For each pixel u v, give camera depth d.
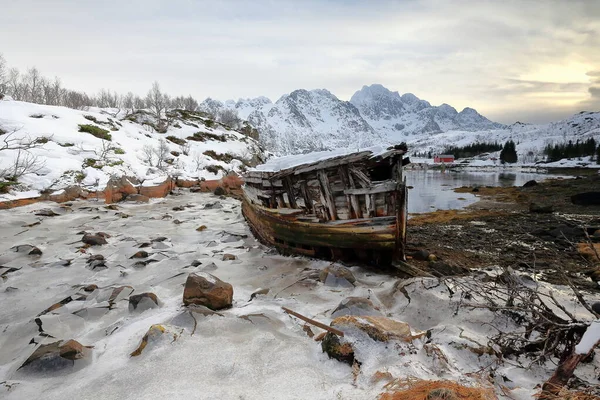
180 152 30.95
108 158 20.61
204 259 7.34
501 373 3.19
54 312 4.75
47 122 22.30
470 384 2.85
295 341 3.78
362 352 3.26
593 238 9.90
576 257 8.25
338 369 3.21
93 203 15.12
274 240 8.21
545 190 28.47
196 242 9.22
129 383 3.06
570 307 4.73
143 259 7.38
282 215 7.62
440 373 3.05
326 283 5.64
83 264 7.10
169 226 11.26
